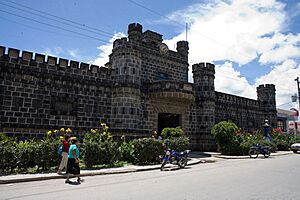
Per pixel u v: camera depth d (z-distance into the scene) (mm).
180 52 30438
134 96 23703
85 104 21875
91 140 16016
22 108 18891
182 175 12883
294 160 20656
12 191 9062
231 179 11312
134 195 8250
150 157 17656
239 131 27359
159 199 7684
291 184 10070
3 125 18000
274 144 31469
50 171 13516
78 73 21953
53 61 20797
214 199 7625
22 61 19406
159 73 27531
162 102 26656
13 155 12766
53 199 7789
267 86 40750
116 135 22562
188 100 27328
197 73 31344
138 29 26312
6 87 18484
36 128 19234
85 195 8328
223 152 26125
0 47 18656
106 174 13703
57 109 20438
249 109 37219
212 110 30312
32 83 19547
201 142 29469
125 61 24000
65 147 12867
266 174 12805
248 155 25766
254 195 8148
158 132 28516
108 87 23469
